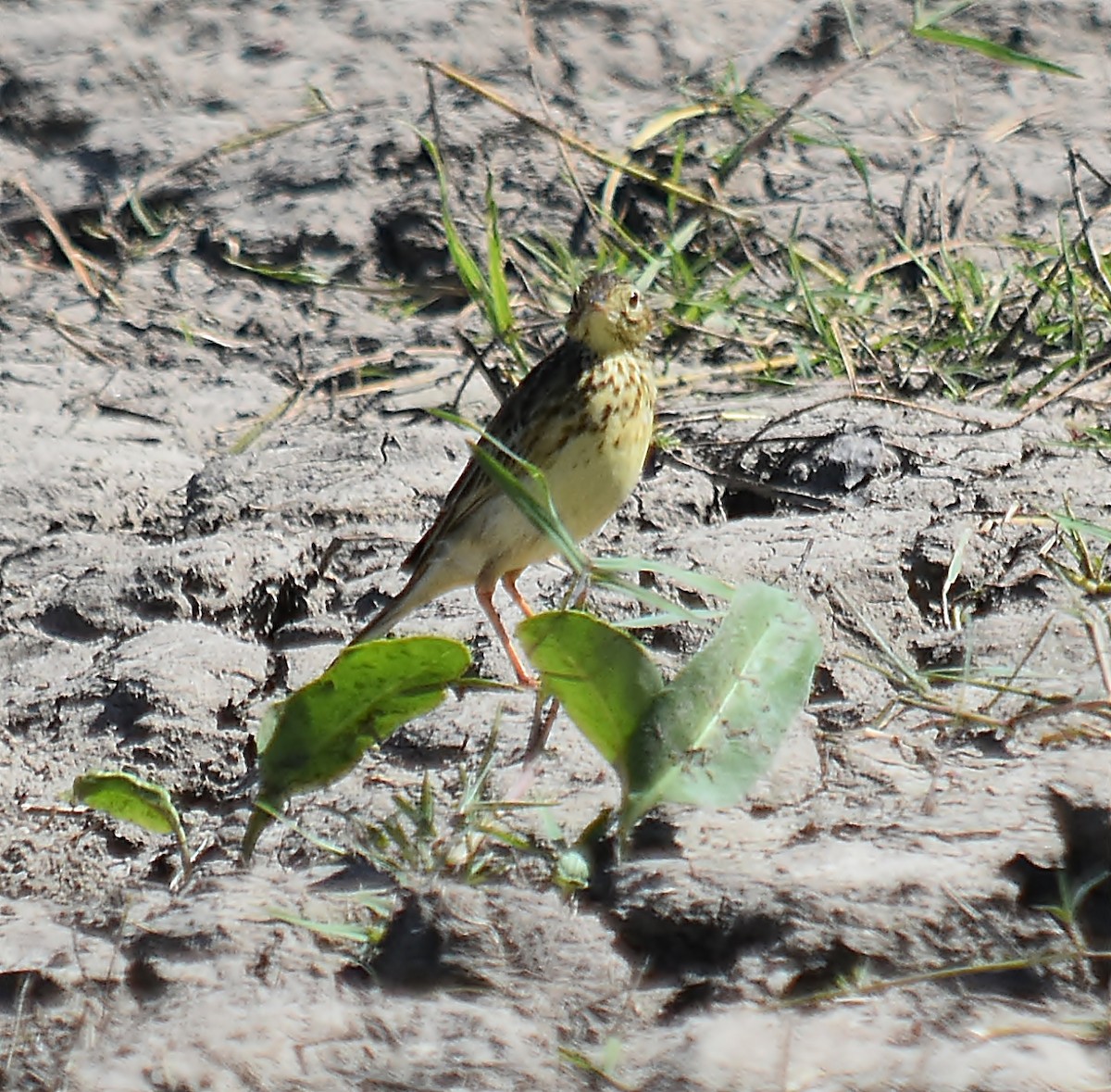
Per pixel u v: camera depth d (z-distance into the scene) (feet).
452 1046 20.74
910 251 53.83
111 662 32.63
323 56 65.21
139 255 59.16
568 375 33.45
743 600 23.80
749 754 23.39
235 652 32.73
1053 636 30.91
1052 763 25.72
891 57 66.08
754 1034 20.54
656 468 41.63
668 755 23.31
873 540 35.32
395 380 50.39
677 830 24.38
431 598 34.58
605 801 26.35
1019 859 23.11
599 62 65.10
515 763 28.07
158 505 42.14
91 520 41.37
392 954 22.52
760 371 49.14
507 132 61.67
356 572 37.42
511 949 22.31
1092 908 22.50
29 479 42.60
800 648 23.65
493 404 48.57
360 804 27.37
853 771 26.45
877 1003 21.08
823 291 52.21
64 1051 21.20
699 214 56.03
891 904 22.27
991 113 64.54
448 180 60.34
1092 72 66.28
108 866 27.09
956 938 21.99
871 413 44.24
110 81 64.54
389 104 63.26
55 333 54.29
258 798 25.59
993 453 40.70
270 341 54.49
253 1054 20.63
